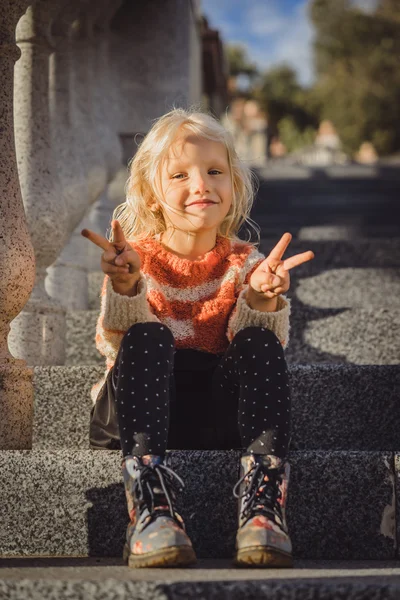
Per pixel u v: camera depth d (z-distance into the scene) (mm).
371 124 26609
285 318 1943
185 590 1416
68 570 1564
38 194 2770
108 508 1793
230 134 2113
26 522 1800
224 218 2168
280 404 1761
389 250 3912
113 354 1940
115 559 1730
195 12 4672
